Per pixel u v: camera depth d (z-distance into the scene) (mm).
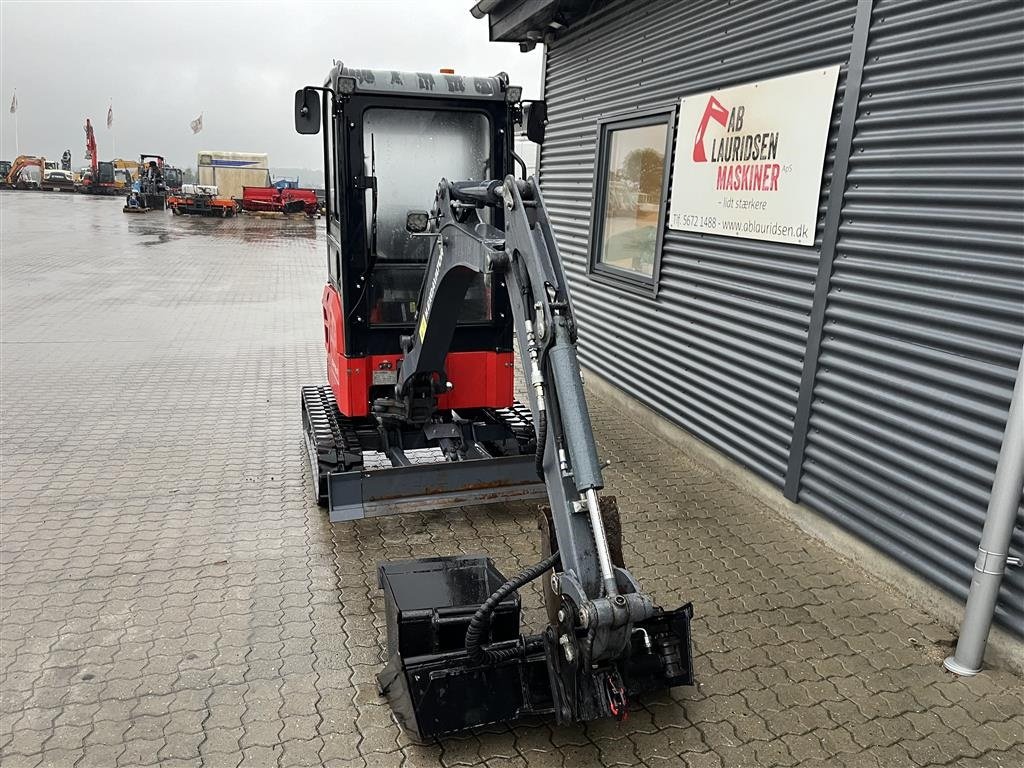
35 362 9406
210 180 38375
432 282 4562
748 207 5586
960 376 3994
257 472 6125
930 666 3797
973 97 3865
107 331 11320
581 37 8352
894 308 4348
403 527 5242
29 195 46344
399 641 3160
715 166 5969
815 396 5020
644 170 7195
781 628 4090
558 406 3049
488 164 5352
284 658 3754
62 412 7531
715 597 4391
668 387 6914
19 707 3361
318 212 39094
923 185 4160
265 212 38281
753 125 5477
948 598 4121
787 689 3602
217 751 3135
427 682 3020
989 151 3789
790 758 3178
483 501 4977
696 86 6262
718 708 3467
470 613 3229
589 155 8328
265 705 3412
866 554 4684
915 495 4301
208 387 8562
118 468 6141
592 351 8500
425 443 5715
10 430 6965
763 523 5355
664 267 6871
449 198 4258
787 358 5285
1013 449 3428
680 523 5336
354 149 5004
